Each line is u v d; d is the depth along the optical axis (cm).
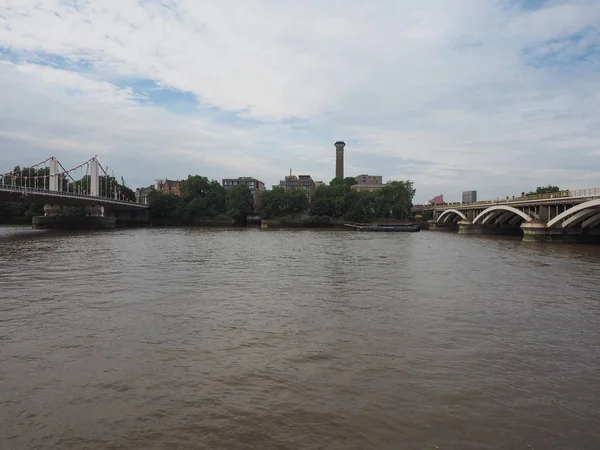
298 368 987
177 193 17862
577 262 3266
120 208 11712
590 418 766
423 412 778
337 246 4975
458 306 1661
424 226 12144
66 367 987
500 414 775
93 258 3319
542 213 5928
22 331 1280
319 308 1605
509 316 1512
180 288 2011
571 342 1216
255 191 16900
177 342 1176
